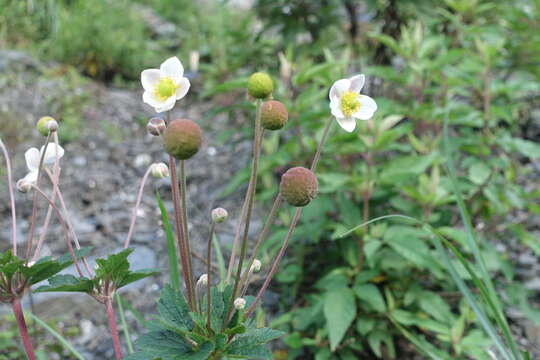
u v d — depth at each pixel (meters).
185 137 0.21
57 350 0.56
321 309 0.52
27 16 1.46
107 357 0.56
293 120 0.55
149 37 1.67
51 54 1.41
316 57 0.92
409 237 0.47
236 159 0.98
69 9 1.53
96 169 0.97
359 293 0.47
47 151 0.28
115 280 0.25
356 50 0.93
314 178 0.23
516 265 0.66
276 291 0.62
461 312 0.54
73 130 1.09
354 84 0.25
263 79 0.23
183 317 0.24
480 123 0.59
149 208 0.85
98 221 0.82
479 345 0.46
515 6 0.78
